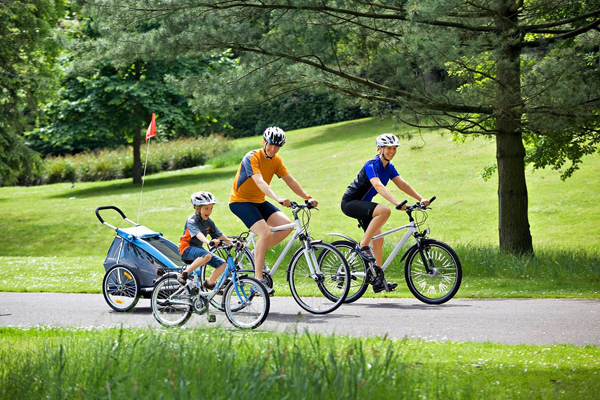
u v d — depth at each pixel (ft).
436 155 168.55
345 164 178.19
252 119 273.13
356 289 53.11
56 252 119.85
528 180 135.85
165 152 220.23
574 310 48.75
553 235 103.71
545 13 71.97
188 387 25.09
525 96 66.59
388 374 26.50
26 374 28.71
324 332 40.96
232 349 30.86
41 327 43.73
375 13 69.36
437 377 27.78
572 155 84.17
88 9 71.92
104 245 122.31
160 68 172.35
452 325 43.62
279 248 78.95
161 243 53.72
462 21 66.54
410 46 62.03
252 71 71.67
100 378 27.20
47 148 256.32
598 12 69.46
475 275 69.62
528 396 26.68
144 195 165.99
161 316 46.21
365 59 73.41
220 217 135.13
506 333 41.09
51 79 128.67
